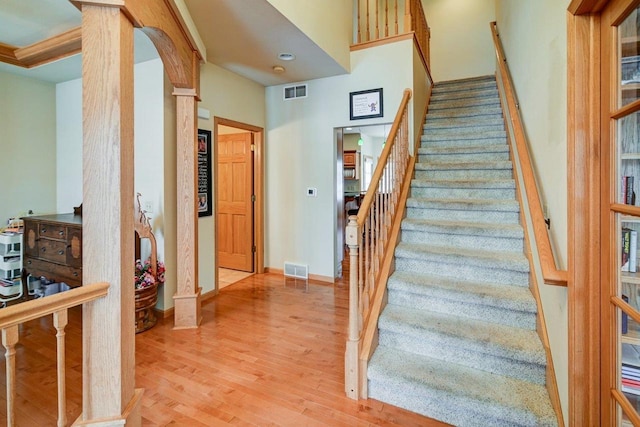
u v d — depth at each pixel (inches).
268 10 102.7
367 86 158.1
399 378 75.0
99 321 58.8
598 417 53.6
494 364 76.1
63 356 54.1
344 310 134.8
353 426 69.8
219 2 98.0
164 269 123.2
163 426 69.4
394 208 118.6
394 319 87.4
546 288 74.3
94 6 58.3
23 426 68.9
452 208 119.1
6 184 146.3
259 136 182.2
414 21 159.3
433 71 248.1
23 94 150.0
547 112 76.5
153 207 125.5
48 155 159.0
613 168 50.5
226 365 93.4
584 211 54.7
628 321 49.1
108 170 58.9
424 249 105.9
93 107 58.4
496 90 176.2
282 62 146.7
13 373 46.8
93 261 58.8
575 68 54.7
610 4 50.0
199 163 142.3
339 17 148.9
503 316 84.4
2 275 134.9
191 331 115.3
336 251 174.9
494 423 67.1
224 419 71.7
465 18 240.1
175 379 86.5
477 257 95.8
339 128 169.9
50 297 50.9
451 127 162.9
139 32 101.5
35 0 91.9
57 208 161.9
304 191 177.9
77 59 128.1
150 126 124.9
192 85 114.4
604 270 52.8
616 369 50.7
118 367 59.5
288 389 82.4
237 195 193.0
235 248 195.6
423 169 143.0
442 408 71.1
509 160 136.7
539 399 67.1
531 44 92.5
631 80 46.9
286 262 184.1
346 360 79.4
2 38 116.6
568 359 58.0
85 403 58.6
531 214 75.7
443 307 91.4
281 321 123.9
